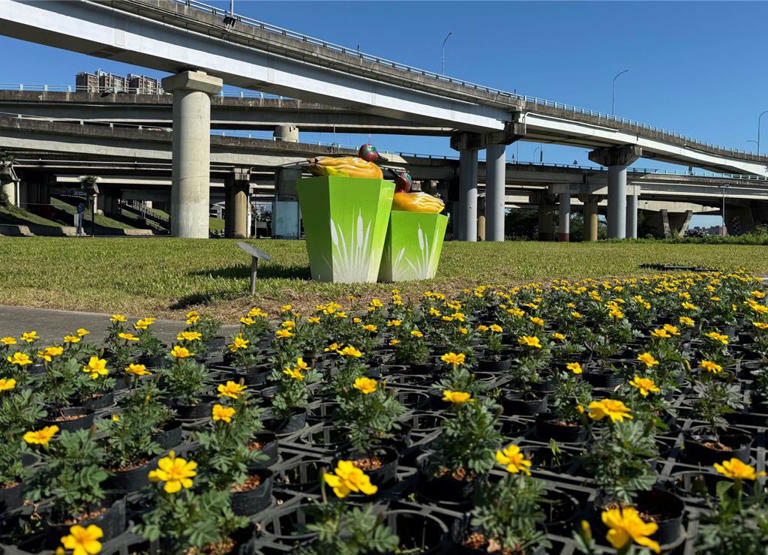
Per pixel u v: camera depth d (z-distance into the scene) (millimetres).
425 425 3975
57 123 47656
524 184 79062
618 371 4715
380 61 43531
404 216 12922
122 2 30516
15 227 51312
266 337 6617
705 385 3859
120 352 5316
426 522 2504
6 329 8055
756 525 2152
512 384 4738
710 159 80875
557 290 9945
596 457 2555
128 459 3049
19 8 27672
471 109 52500
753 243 52406
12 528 2643
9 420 3283
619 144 67312
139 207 119000
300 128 61312
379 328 6953
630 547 1690
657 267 19672
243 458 2600
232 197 63844
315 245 12250
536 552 2143
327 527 2053
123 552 2375
